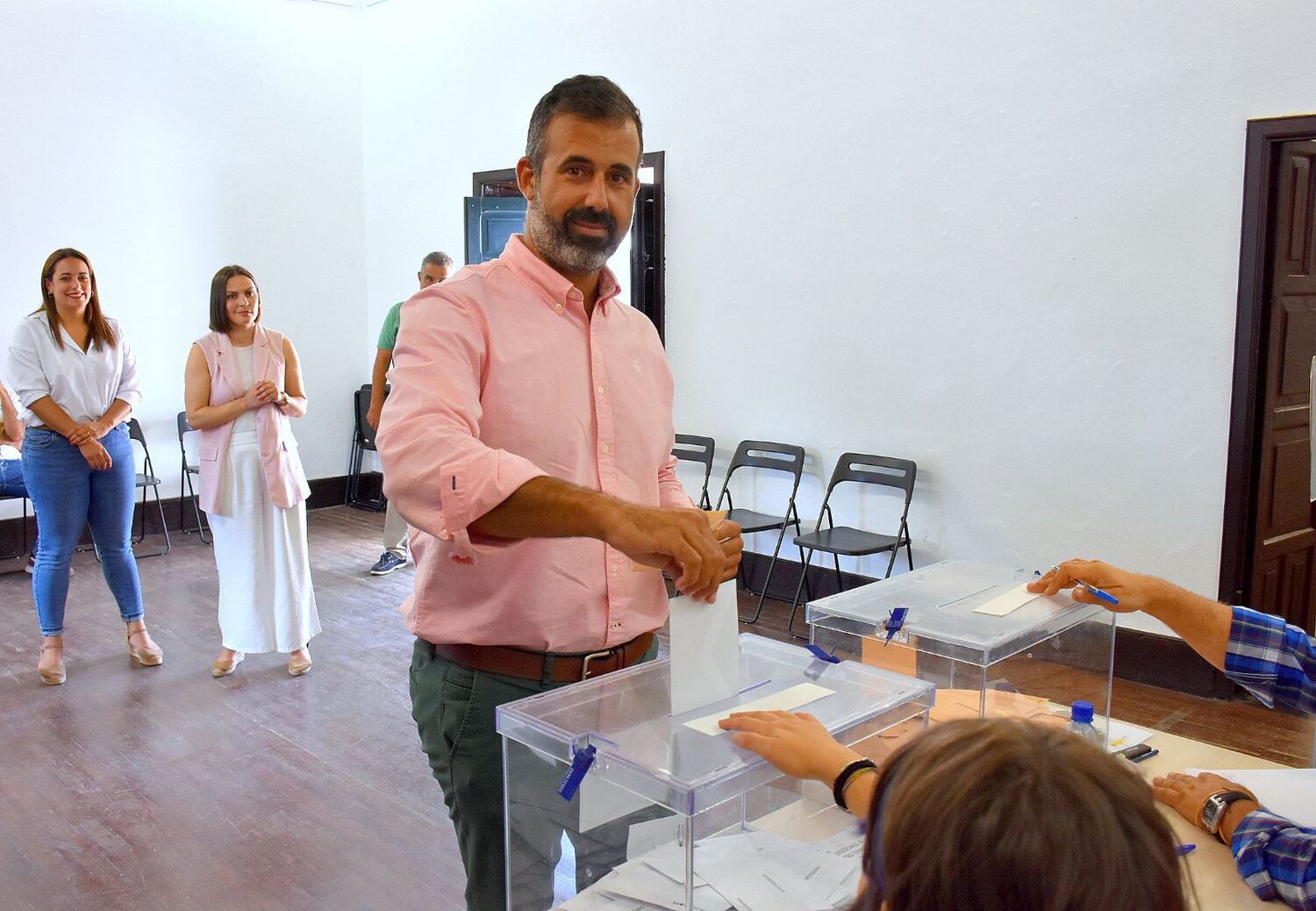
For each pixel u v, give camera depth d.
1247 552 3.91
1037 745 0.66
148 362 6.67
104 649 4.54
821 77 4.89
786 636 4.71
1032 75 4.20
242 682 4.14
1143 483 4.06
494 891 1.61
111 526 4.18
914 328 4.70
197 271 6.87
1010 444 4.43
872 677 1.38
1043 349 4.29
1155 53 3.87
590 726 1.21
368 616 5.05
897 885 0.65
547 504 1.19
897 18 4.59
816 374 5.11
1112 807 0.62
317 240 7.48
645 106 5.71
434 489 1.26
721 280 5.46
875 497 4.94
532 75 6.35
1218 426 3.84
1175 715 3.74
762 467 5.24
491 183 6.77
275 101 7.16
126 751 3.49
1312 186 3.87
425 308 1.45
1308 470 4.13
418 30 7.07
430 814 3.08
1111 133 4.01
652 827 1.10
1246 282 3.72
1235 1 3.66
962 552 4.65
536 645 1.53
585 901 1.13
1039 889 0.60
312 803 3.14
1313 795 1.53
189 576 5.79
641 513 1.16
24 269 6.10
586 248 1.49
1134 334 4.02
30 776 3.31
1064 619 1.67
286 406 4.07
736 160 5.30
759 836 1.15
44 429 3.99
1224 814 1.42
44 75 6.09
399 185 7.43
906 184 4.64
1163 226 3.91
